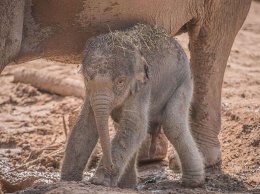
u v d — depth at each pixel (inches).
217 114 612.4
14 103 802.8
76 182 455.5
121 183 505.7
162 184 540.7
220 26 594.9
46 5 485.7
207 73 603.5
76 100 789.9
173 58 508.4
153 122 514.0
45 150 647.8
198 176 527.5
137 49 465.7
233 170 608.1
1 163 624.4
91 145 482.0
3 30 466.9
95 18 498.9
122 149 461.1
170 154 613.9
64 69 866.8
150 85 481.1
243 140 655.1
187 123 523.5
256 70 928.9
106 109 439.8
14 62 489.7
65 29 495.2
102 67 443.5
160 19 530.9
